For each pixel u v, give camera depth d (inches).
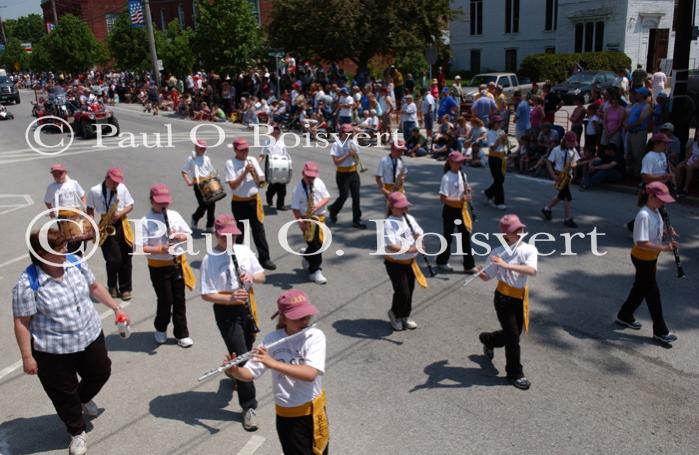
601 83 1043.9
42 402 244.1
